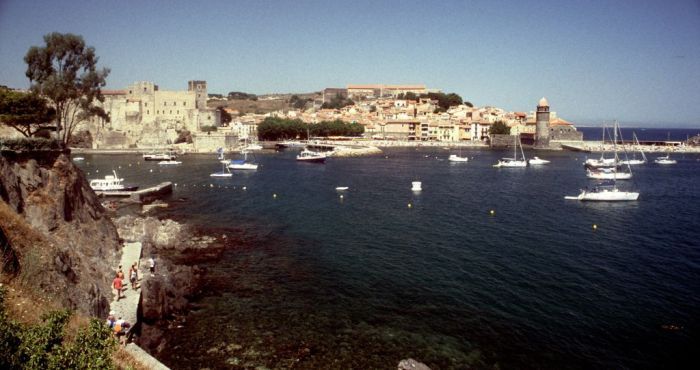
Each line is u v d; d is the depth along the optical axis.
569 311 39.28
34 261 28.89
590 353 32.78
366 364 31.19
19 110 86.38
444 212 80.94
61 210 42.72
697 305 40.41
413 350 33.06
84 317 29.33
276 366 30.89
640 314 38.72
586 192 100.38
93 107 83.31
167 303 38.62
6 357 15.98
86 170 137.25
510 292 43.34
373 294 42.88
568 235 64.88
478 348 33.41
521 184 118.31
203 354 32.34
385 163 172.12
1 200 33.53
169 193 99.44
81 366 16.75
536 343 34.12
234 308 39.75
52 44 74.56
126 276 42.38
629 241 61.66
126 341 31.03
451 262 52.16
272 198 94.12
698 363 31.50
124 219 64.75
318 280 46.47
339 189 105.69
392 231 66.69
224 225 69.88
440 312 39.09
